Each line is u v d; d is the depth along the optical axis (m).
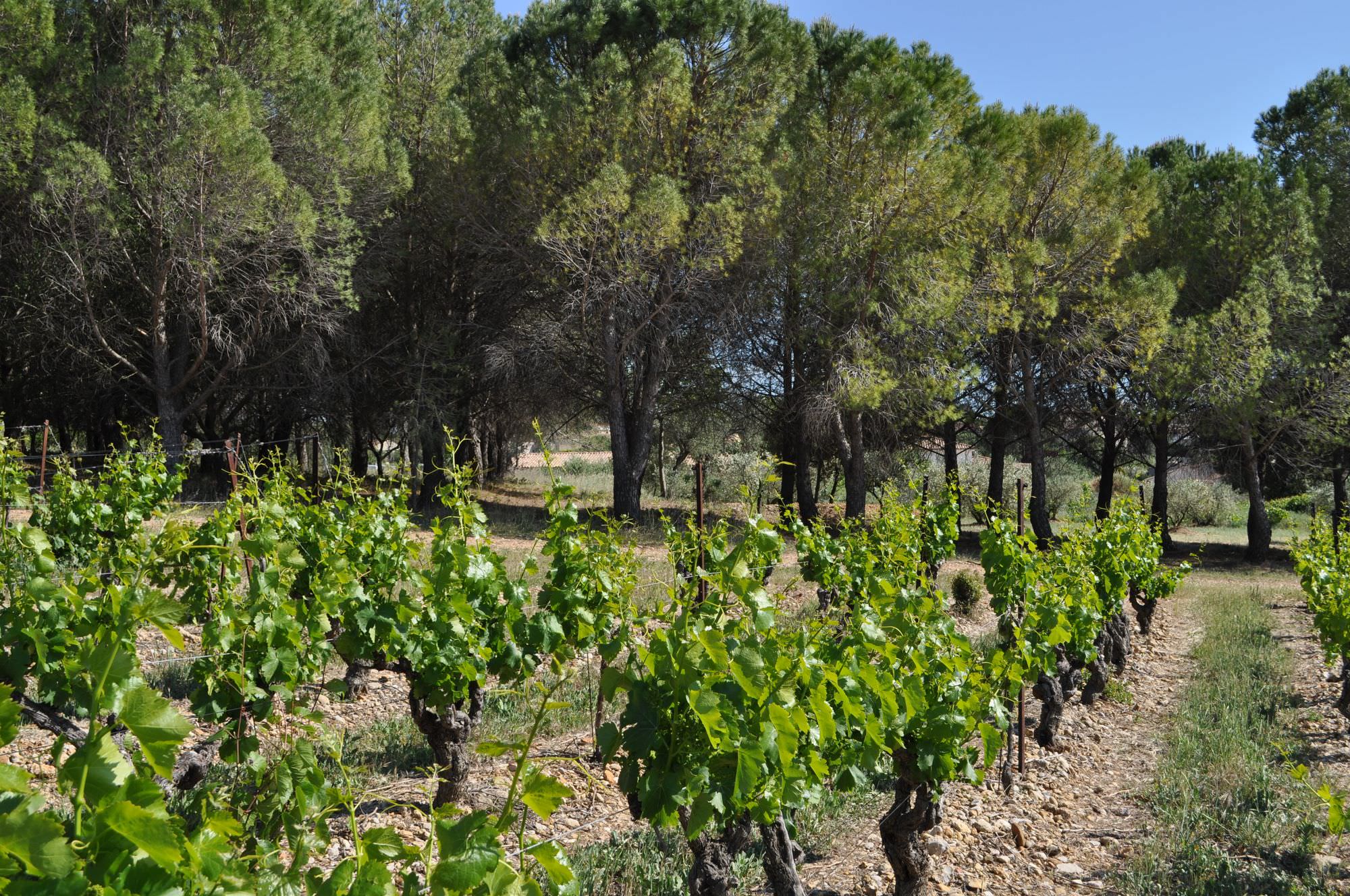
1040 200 20.39
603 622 5.74
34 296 17.03
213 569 5.48
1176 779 6.18
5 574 4.44
